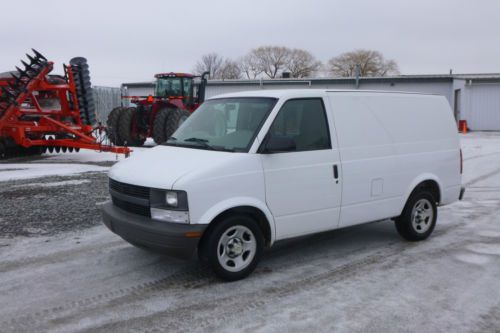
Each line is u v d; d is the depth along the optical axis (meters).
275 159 4.71
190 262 5.17
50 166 12.15
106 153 15.62
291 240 6.11
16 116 13.32
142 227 4.35
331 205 5.14
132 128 17.62
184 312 3.97
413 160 5.89
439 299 4.26
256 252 4.72
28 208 7.46
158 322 3.79
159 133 16.36
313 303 4.16
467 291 4.45
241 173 4.49
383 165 5.56
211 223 4.45
